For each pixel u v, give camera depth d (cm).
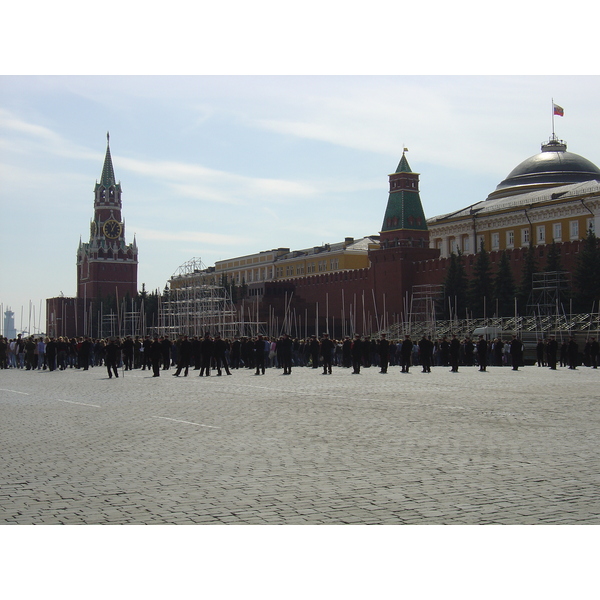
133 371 4572
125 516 873
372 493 979
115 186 19100
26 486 1042
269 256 15038
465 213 11019
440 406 2102
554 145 12212
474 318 8100
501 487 1009
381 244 10169
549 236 9638
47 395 2662
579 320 6519
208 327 9462
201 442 1436
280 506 914
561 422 1716
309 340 5406
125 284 18962
